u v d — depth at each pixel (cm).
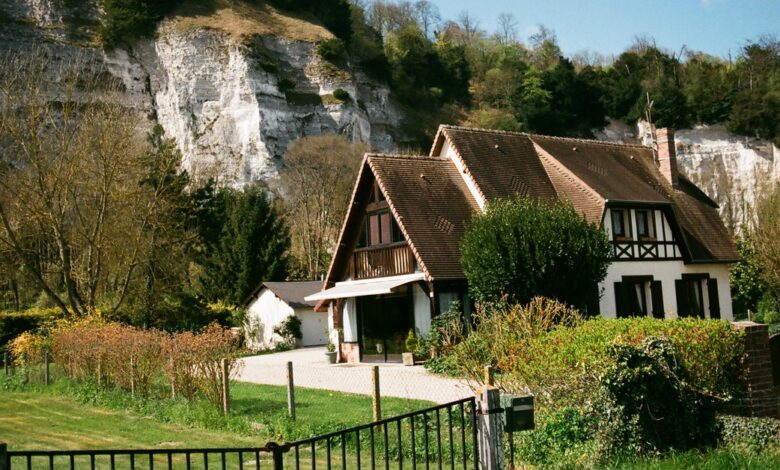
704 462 896
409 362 2683
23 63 4125
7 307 4788
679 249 3362
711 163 9494
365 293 2773
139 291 3997
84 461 1246
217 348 1728
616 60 12225
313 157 7150
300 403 1822
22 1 9044
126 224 3794
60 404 2048
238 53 8912
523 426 811
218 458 1255
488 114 11494
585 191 3136
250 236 5312
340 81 9475
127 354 2050
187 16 9438
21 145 3616
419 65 12119
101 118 3719
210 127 8856
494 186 3038
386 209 2936
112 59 9131
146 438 1455
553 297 2448
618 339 1079
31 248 3688
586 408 1062
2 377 2730
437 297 2662
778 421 1042
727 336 1243
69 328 2789
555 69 11331
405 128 10931
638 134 10775
